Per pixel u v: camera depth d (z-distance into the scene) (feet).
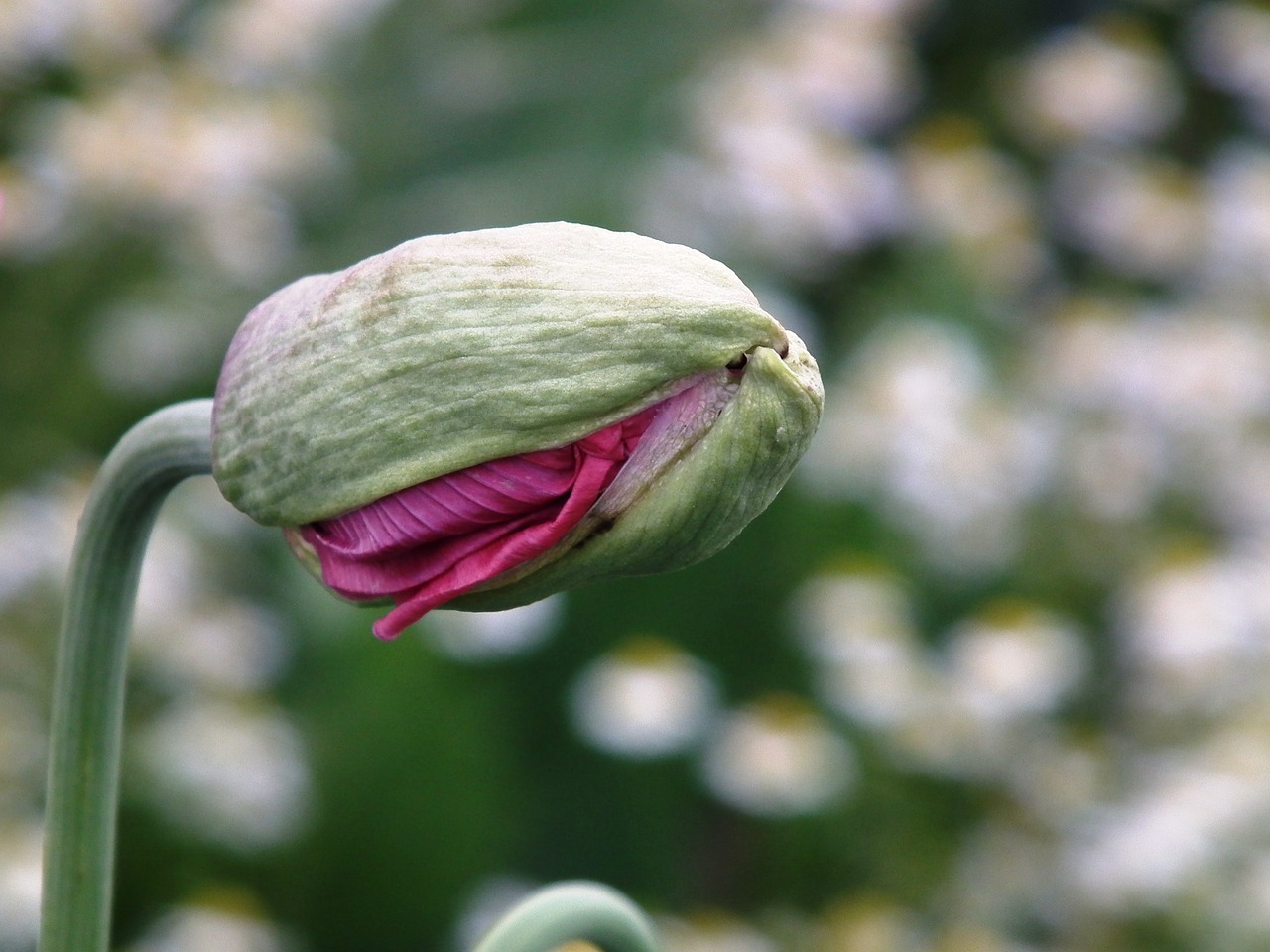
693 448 1.20
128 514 1.32
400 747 1.82
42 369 1.90
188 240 1.91
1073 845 1.84
